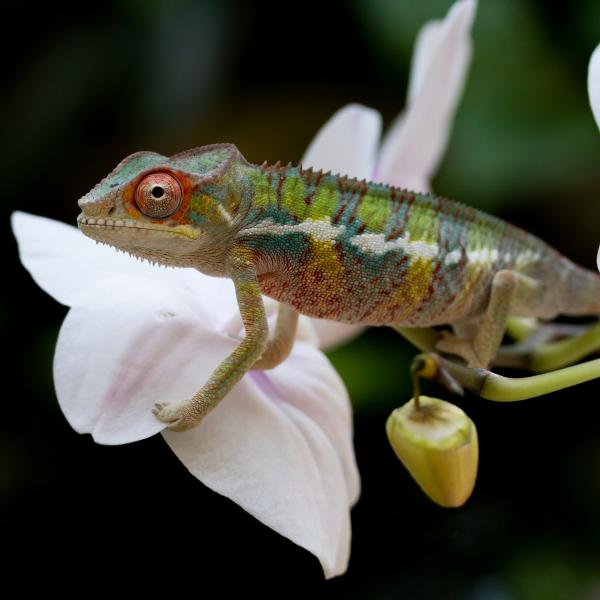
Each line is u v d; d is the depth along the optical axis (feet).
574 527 3.46
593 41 3.43
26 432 3.72
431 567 3.57
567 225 3.59
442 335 2.68
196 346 2.54
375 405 3.34
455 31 2.93
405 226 2.61
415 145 2.98
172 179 2.48
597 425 3.52
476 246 2.65
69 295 2.56
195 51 4.00
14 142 4.00
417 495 3.63
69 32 4.07
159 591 3.78
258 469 2.53
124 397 2.50
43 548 3.76
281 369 2.68
